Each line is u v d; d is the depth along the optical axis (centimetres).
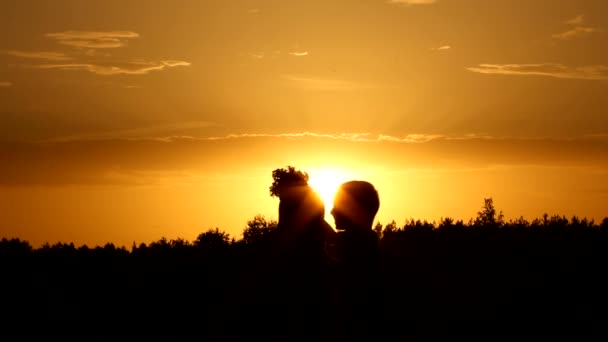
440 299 1398
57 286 1706
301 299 881
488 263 1689
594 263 1727
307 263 885
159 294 1606
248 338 896
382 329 883
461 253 1777
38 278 1780
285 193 898
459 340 1212
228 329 919
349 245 888
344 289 884
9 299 1612
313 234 891
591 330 1309
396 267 902
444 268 1650
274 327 888
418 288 1405
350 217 891
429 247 1817
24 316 1484
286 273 886
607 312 1405
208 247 2033
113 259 2011
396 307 895
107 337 1355
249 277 903
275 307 886
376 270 885
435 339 1207
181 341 1289
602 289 1540
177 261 1855
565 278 1617
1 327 1426
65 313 1487
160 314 1477
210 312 1416
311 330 880
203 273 1716
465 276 1596
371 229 899
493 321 1329
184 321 1416
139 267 1867
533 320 1345
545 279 1603
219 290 1561
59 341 1322
